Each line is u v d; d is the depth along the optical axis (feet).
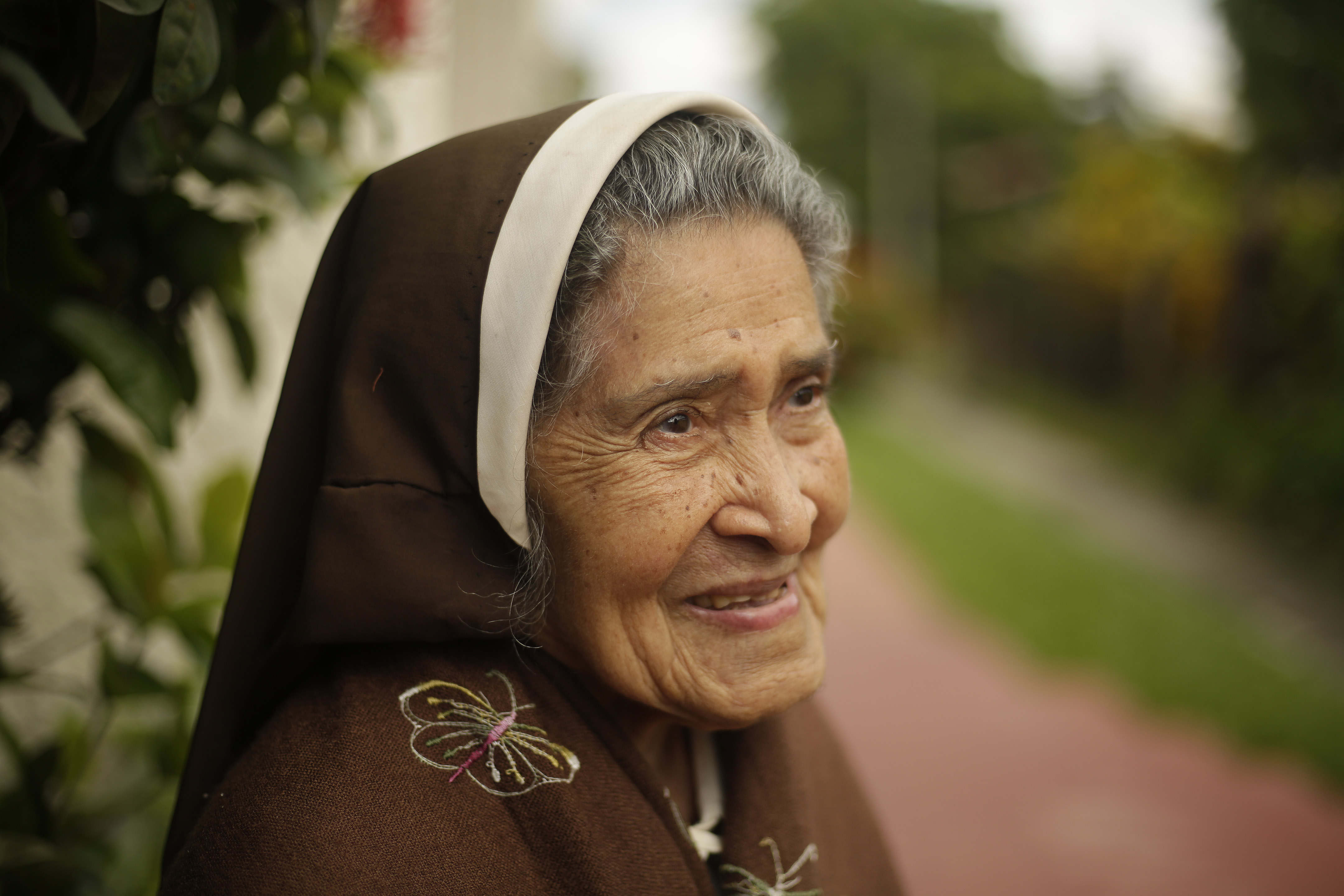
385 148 4.36
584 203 2.74
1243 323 41.70
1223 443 38.27
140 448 5.80
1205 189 53.06
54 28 2.78
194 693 4.67
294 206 4.74
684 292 2.87
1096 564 27.58
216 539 4.66
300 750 2.78
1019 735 16.47
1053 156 116.78
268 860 2.56
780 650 3.17
